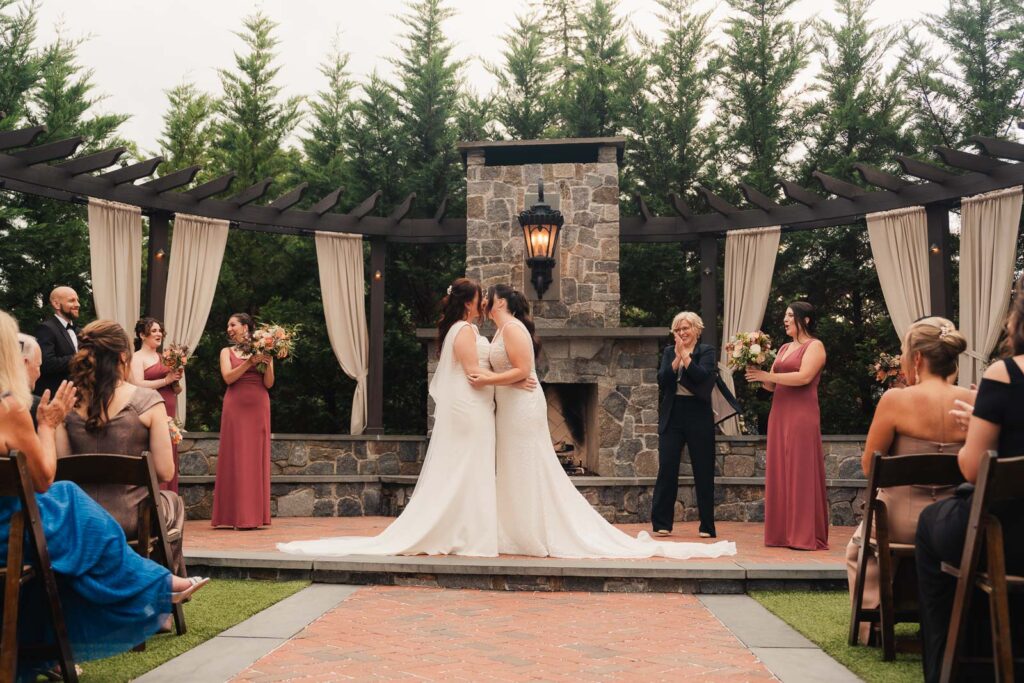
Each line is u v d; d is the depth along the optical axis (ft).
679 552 18.47
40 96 45.62
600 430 29.68
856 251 46.37
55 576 9.18
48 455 9.22
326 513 29.86
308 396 47.03
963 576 8.64
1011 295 26.00
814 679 9.87
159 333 22.90
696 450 22.47
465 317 18.81
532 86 49.65
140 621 9.54
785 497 20.52
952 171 45.42
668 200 48.26
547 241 30.83
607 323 32.32
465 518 17.78
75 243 44.80
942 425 11.24
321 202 32.94
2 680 8.36
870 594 11.64
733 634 12.39
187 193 30.04
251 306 50.06
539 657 10.82
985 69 47.19
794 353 20.81
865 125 46.29
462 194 47.50
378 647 11.23
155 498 11.41
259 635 11.87
